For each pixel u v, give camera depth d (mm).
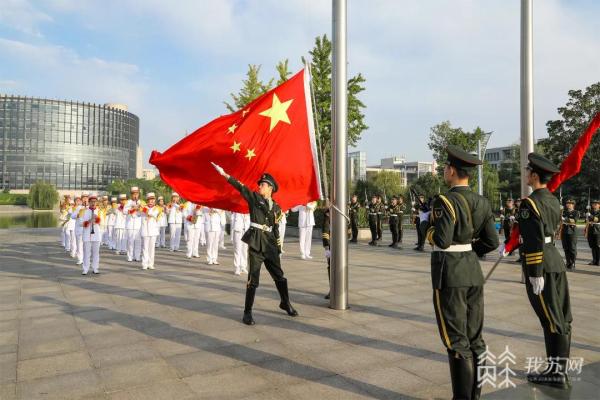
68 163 108500
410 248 15859
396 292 7656
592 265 11844
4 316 6176
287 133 6625
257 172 6523
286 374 4023
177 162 6582
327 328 5469
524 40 8734
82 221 10664
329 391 3664
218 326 5582
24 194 95312
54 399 3535
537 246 3730
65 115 108688
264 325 5609
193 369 4152
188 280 9078
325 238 6836
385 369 4145
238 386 3766
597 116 4891
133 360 4402
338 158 6285
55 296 7512
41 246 17172
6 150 103562
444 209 3346
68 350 4723
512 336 5203
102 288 8211
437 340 5012
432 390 3689
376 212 17234
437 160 38344
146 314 6207
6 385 3820
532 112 8633
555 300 3891
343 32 6230
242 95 24141
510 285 8445
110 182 114688
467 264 3375
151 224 10883
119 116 118938
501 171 56250
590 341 5047
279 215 6000
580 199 38938
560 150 34562
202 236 17250
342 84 6227
